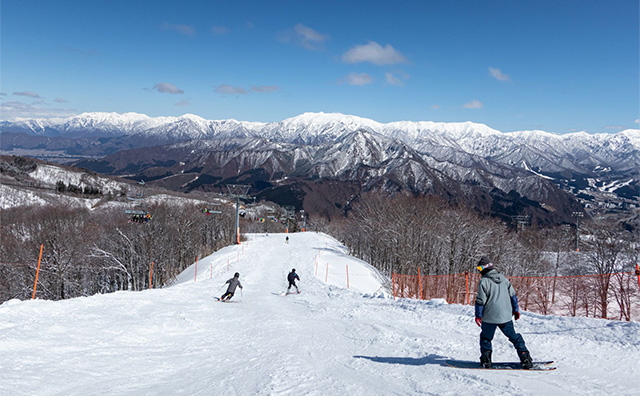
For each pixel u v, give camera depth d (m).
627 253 42.47
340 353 8.53
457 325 10.23
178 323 12.23
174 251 69.75
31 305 12.55
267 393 5.83
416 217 57.62
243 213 70.38
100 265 63.09
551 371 6.03
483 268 6.50
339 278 43.19
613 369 6.01
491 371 6.13
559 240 69.12
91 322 11.12
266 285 31.12
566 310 37.41
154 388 6.37
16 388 5.85
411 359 7.47
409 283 41.62
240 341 10.35
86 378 6.68
